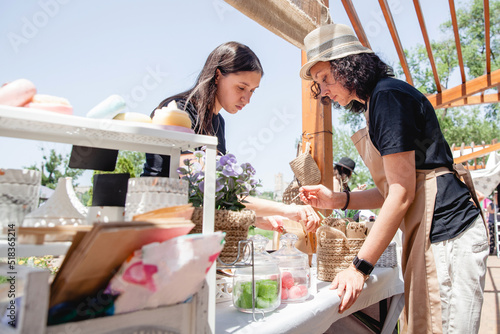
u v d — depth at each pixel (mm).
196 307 680
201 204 1020
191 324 676
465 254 1190
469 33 14297
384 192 1546
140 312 602
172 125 815
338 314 1175
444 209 1240
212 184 827
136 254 571
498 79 4207
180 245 594
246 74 1605
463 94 4480
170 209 673
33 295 487
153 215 640
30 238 524
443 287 1193
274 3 1823
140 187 748
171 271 581
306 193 1800
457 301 1172
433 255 1225
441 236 1219
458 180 1305
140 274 562
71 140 815
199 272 628
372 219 2238
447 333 1179
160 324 628
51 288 543
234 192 1099
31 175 665
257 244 1081
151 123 813
